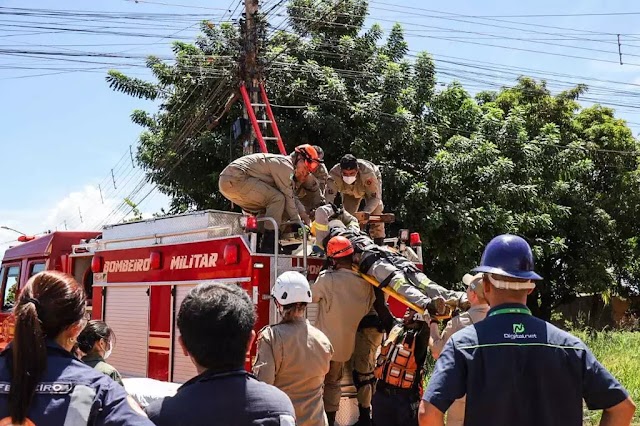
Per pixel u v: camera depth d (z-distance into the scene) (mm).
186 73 16219
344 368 6113
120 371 7402
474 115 16562
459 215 14289
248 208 7031
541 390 2641
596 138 22547
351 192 8055
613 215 22625
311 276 6289
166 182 17203
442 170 14414
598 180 22859
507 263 2807
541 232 18906
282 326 4188
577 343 2736
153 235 7230
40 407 2191
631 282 25953
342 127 14438
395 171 14352
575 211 20875
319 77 15242
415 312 5391
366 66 16203
